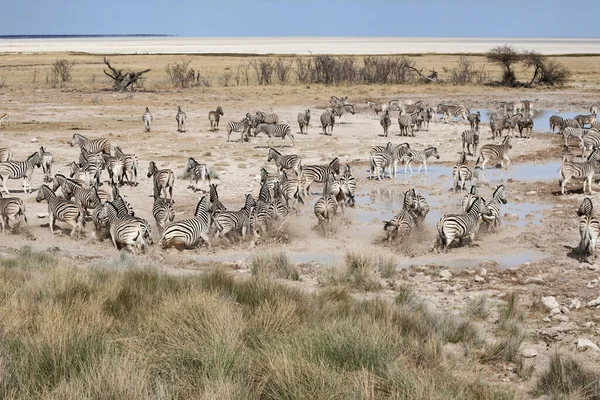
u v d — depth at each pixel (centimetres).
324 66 8269
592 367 998
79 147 3653
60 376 795
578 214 2061
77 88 7344
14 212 2028
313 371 820
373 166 2869
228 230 1928
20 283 1299
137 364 819
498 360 1050
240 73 9331
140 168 3080
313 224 2161
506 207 2380
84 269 1445
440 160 3409
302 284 1534
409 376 841
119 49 19700
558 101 6531
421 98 6775
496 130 4175
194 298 1109
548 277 1622
